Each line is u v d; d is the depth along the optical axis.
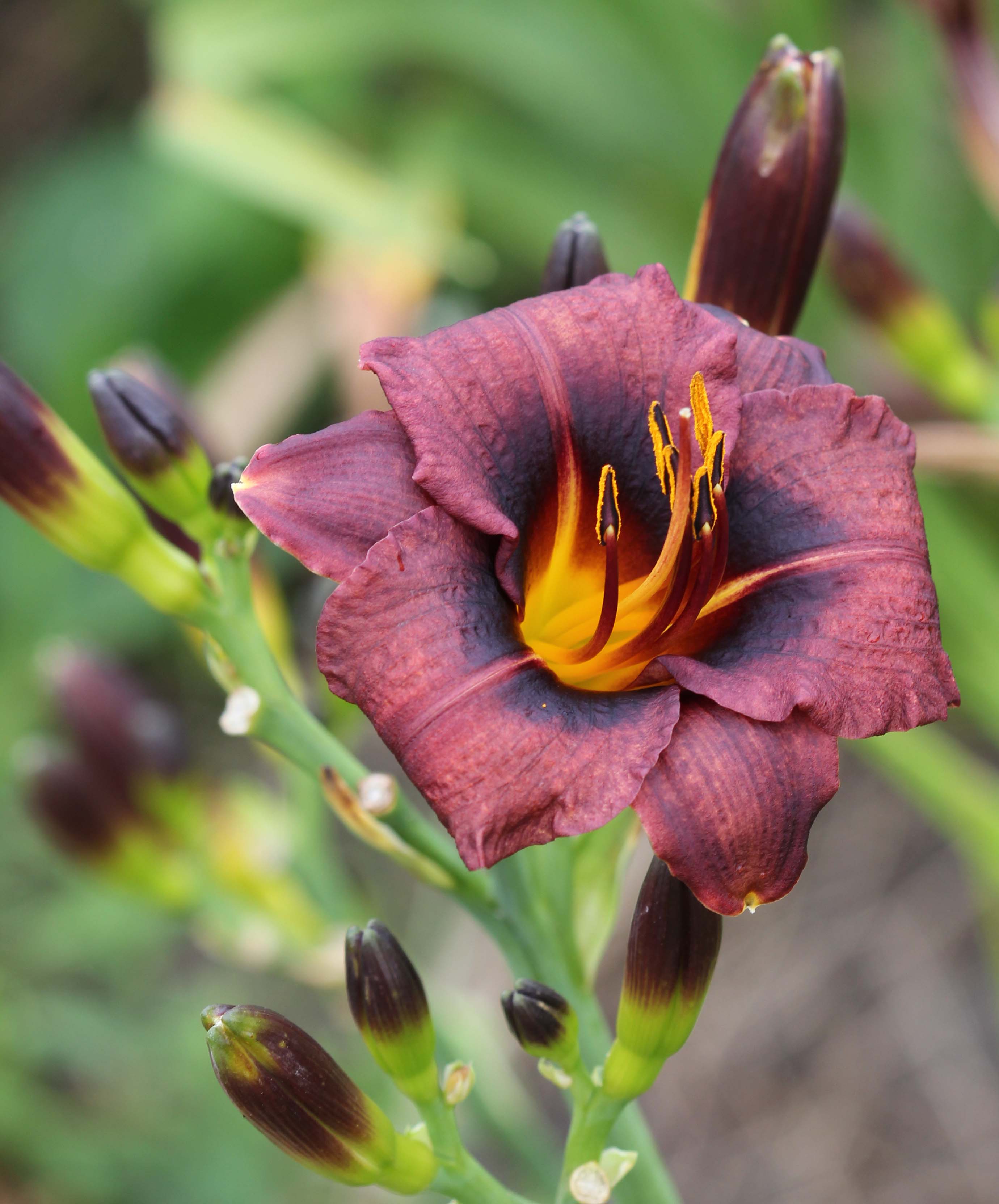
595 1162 0.53
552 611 0.53
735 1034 0.98
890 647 0.50
